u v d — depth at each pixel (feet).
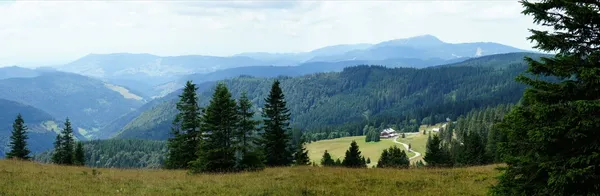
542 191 34.83
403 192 58.03
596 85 31.78
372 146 583.99
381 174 74.64
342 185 62.75
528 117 34.81
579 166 32.63
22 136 215.92
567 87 32.96
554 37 33.63
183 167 127.44
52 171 73.31
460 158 225.35
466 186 61.31
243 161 94.79
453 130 550.77
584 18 31.78
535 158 36.01
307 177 70.90
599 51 31.89
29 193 47.24
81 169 86.63
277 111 134.82
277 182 65.72
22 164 84.58
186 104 130.82
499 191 38.11
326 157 229.25
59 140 214.48
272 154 132.67
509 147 37.37
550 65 34.37
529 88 35.68
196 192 55.98
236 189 58.44
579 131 31.81
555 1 33.01
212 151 90.79
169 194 53.26
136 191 54.44
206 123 97.04
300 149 167.12
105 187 56.54
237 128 100.27
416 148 538.06
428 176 71.51
